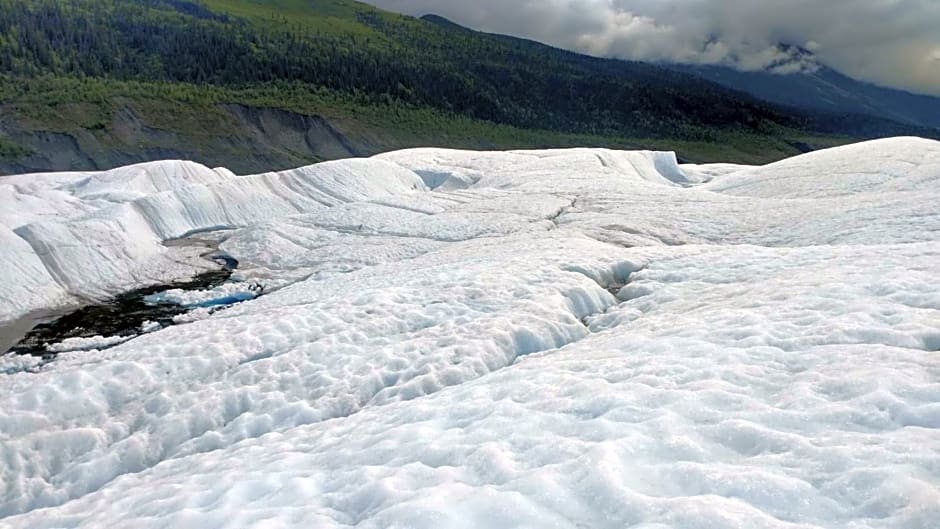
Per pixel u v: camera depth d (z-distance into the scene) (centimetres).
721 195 4331
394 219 4009
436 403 893
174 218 3903
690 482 507
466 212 4144
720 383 721
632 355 938
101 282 2706
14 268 2467
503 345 1334
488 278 1833
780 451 543
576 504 495
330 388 1212
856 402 609
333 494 597
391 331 1505
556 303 1571
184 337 1582
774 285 1307
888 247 1669
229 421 1168
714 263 1838
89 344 1994
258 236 3584
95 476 1051
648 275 1847
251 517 569
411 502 517
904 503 430
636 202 4197
